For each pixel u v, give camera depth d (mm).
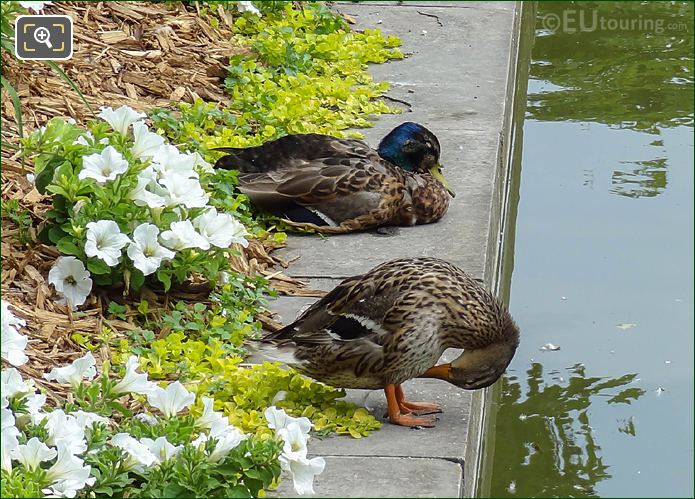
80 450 4516
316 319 5301
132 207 5883
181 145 7535
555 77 11805
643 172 9828
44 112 7238
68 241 5809
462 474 4863
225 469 4582
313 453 4965
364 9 10945
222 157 7426
